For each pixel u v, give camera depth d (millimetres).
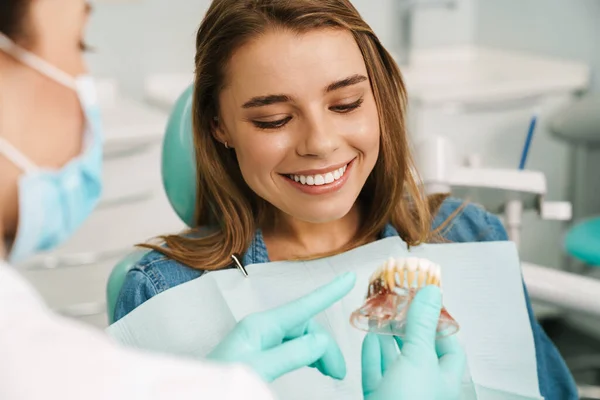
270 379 626
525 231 2342
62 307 1981
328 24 806
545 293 1081
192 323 867
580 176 2359
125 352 401
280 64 798
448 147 1229
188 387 382
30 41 430
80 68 461
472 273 962
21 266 1914
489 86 2193
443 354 733
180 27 2420
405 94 951
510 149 2254
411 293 769
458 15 2617
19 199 450
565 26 2377
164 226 2076
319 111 815
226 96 851
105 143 1946
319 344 646
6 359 384
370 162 875
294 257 970
